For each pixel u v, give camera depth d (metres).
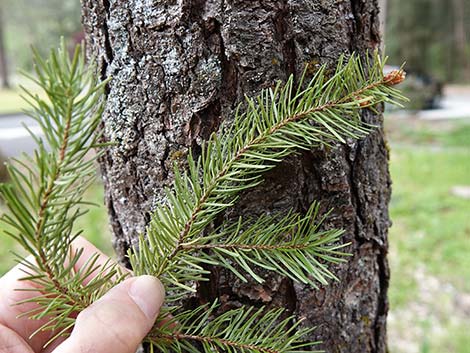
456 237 0.92
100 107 0.10
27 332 0.18
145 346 0.19
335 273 0.19
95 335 0.13
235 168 0.14
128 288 0.14
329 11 0.16
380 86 0.14
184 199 0.15
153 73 0.17
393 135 1.87
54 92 0.09
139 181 0.18
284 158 0.17
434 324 0.66
